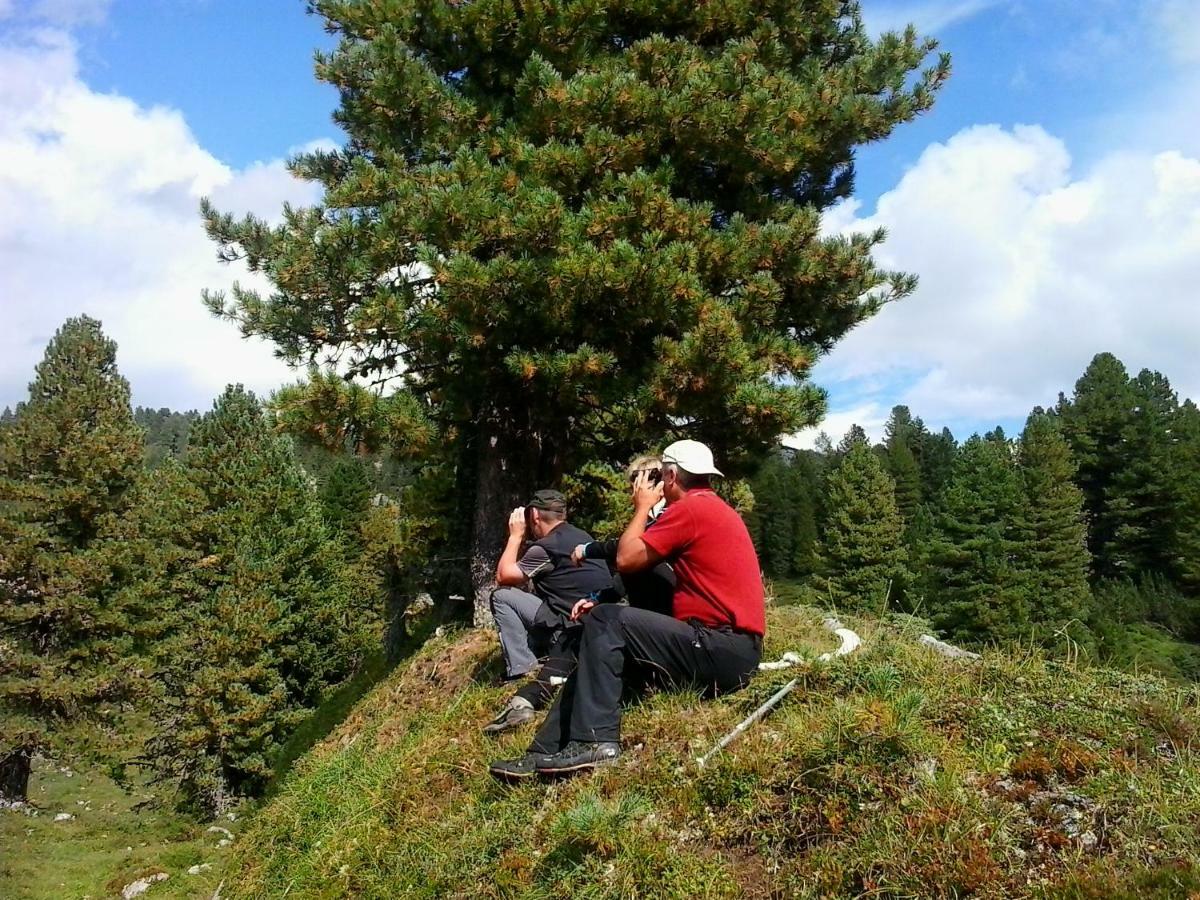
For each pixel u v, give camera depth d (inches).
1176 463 1797.5
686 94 351.9
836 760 152.8
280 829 280.1
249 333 388.8
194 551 1262.3
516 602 288.7
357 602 1652.3
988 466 1539.1
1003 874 120.6
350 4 392.5
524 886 158.4
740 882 139.2
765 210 397.1
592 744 183.2
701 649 190.4
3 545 1034.1
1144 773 139.5
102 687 1049.5
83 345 1114.7
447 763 230.7
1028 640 219.5
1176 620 1206.3
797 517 2460.6
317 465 2269.9
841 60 441.7
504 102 396.2
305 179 430.3
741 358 333.7
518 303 340.5
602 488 551.2
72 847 982.4
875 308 416.2
